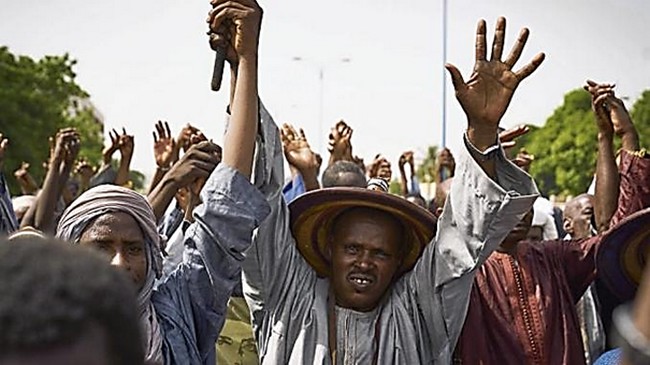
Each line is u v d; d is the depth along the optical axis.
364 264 4.03
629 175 5.04
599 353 5.24
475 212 3.80
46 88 42.66
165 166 7.25
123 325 1.17
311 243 4.19
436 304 4.03
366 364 4.01
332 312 4.09
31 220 6.13
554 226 6.85
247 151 3.46
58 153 6.21
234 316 4.79
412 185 11.48
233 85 3.68
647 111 48.38
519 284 4.59
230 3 3.57
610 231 4.35
